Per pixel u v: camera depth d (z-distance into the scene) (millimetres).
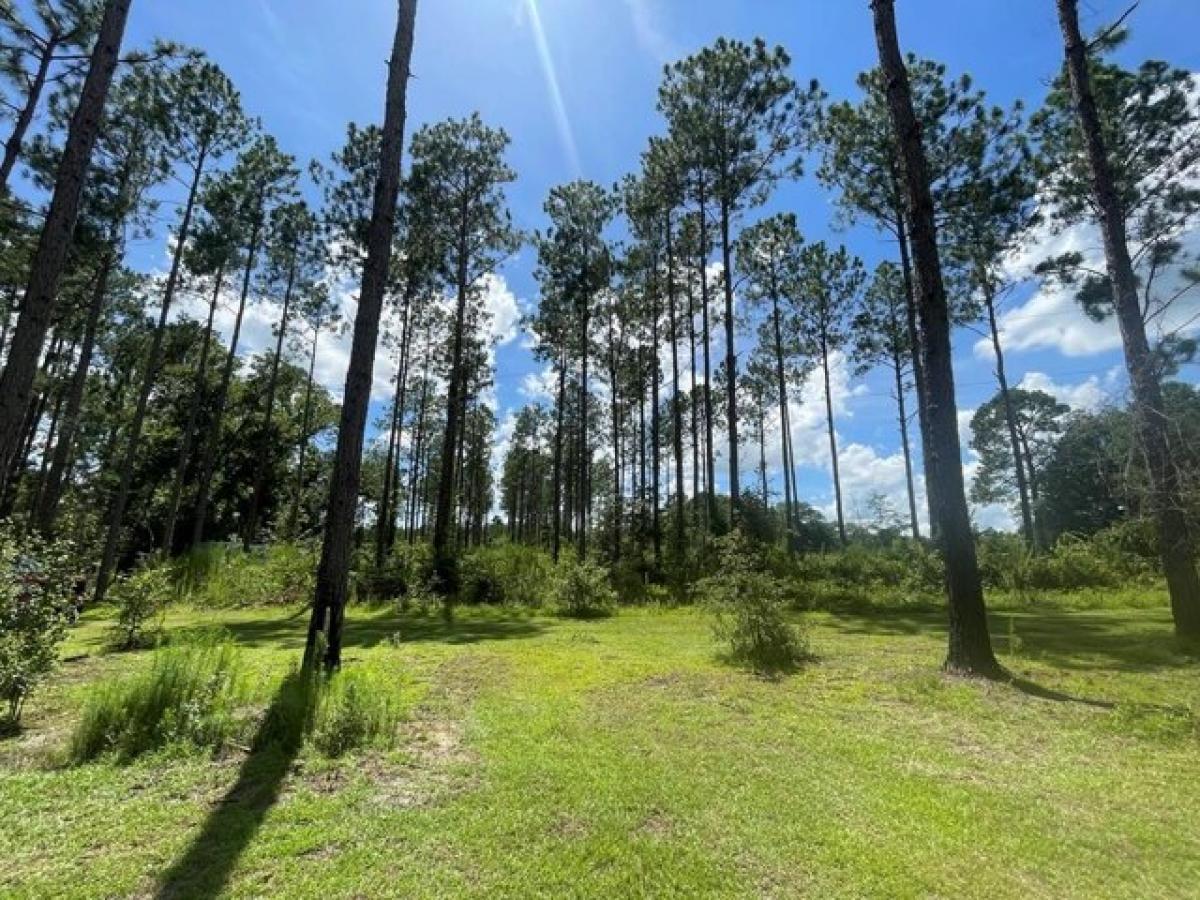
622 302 25766
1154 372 8031
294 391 37469
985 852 3090
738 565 8305
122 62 7984
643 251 23516
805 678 6746
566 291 23516
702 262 19828
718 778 4020
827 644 9023
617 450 27859
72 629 11414
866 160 17469
